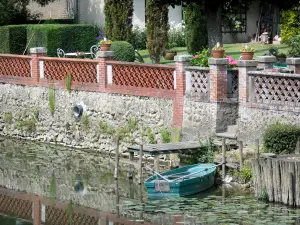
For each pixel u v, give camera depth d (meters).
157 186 35.97
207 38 55.38
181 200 35.09
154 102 41.56
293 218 31.94
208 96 39.41
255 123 38.31
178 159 39.59
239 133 38.75
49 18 66.50
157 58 53.94
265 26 63.56
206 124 39.53
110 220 33.56
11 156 44.22
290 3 61.62
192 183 35.94
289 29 50.56
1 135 49.25
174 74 40.66
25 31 58.56
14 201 36.91
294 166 33.31
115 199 36.19
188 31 55.97
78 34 58.19
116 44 49.69
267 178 34.19
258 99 38.25
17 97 48.19
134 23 65.44
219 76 39.06
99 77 43.81
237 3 53.31
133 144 42.53
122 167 41.50
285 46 59.50
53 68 46.09
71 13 67.88
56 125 46.31
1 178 40.25
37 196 37.50
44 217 34.69
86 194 37.38
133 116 42.53
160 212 33.78
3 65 48.75
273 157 35.06
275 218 31.98
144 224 32.66
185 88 40.25
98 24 67.12
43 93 46.69
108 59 43.53
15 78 48.12
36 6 67.25
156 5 53.25
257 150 35.69
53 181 39.59
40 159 43.44
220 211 33.19
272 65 40.06
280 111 37.44
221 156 37.62
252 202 34.25
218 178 37.50
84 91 44.66
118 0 55.31
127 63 42.31
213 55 39.34
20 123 48.09
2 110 49.12
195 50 55.69
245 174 36.59
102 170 41.09
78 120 45.12
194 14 55.47
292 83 37.03
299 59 39.16
